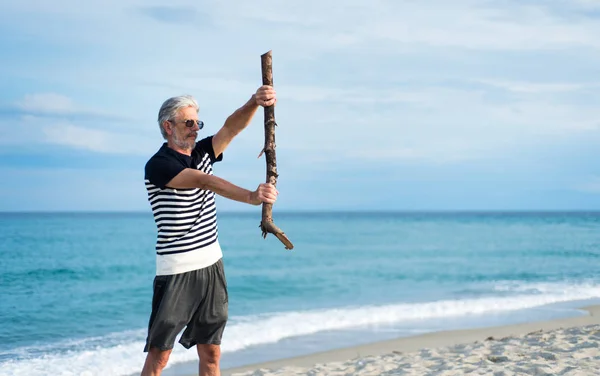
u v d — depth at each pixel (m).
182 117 3.62
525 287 17.39
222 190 3.40
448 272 23.03
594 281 18.81
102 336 11.05
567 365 5.90
